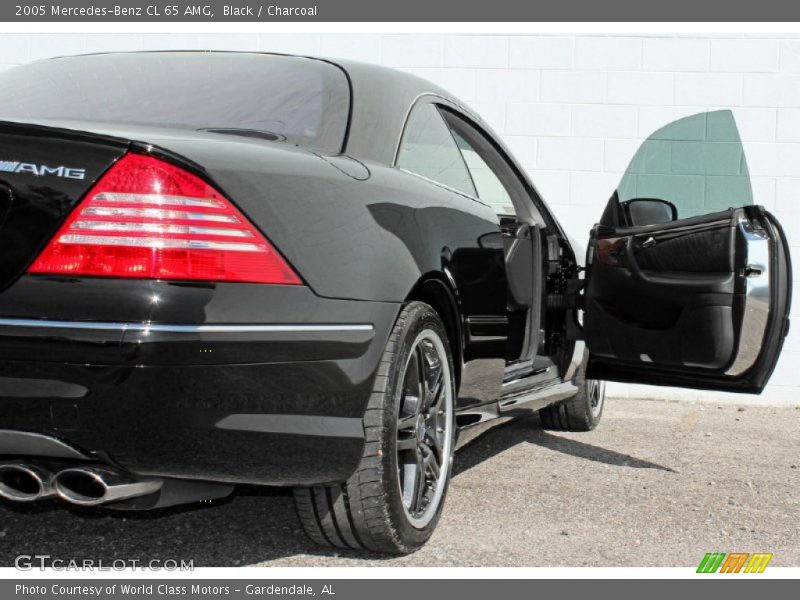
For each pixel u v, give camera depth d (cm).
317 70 292
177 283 197
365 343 230
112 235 196
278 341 209
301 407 217
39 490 209
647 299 351
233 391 204
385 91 293
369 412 239
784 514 328
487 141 364
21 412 195
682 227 345
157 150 202
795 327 614
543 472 384
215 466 208
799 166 614
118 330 191
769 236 334
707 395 622
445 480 279
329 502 247
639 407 588
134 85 280
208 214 203
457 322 282
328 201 230
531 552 274
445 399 278
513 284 359
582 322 416
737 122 618
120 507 221
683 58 623
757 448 454
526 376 375
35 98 276
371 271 235
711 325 333
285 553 266
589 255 371
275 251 211
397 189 261
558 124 632
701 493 354
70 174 198
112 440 196
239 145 226
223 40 642
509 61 632
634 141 627
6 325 192
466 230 291
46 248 195
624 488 359
